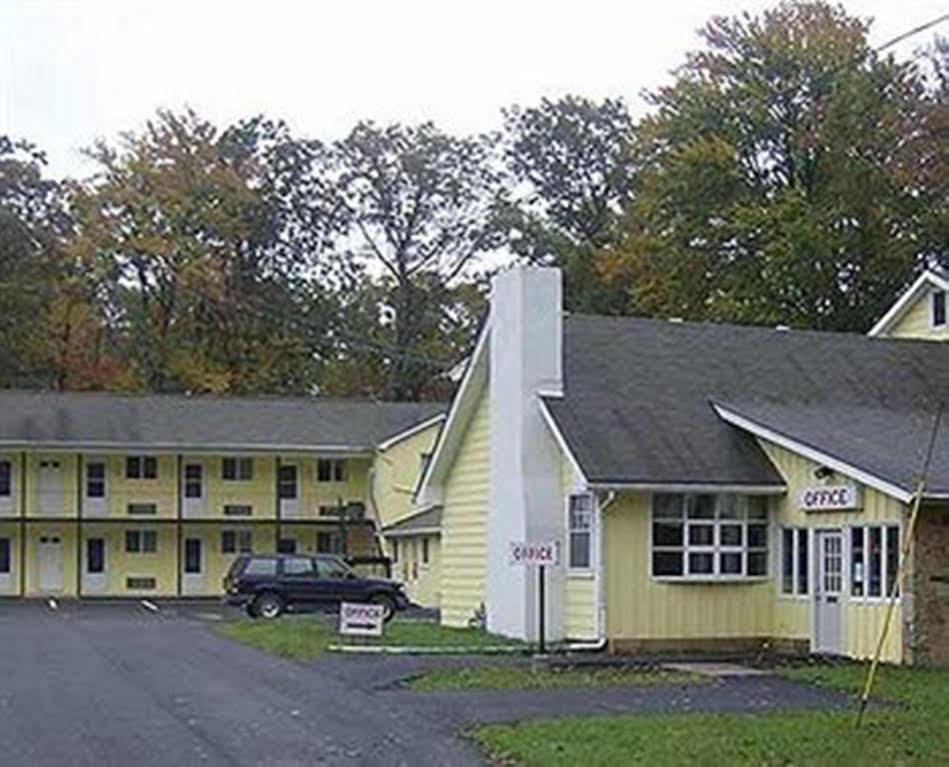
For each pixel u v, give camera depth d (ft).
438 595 161.38
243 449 201.67
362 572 192.34
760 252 177.06
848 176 176.14
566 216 241.35
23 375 234.99
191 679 79.97
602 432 102.06
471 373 113.60
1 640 110.83
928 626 89.97
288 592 144.56
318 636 107.45
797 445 98.73
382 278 251.39
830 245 171.63
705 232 182.70
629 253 194.80
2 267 233.76
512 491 106.11
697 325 115.75
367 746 55.62
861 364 115.65
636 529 100.17
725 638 101.24
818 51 183.11
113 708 67.46
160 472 205.46
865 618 93.86
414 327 249.14
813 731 57.93
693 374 110.32
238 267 245.86
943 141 171.73
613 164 241.96
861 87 178.91
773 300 173.47
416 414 213.87
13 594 200.03
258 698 70.95
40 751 54.90
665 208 187.11
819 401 110.22
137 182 237.04
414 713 65.05
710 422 105.50
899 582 83.66
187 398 210.38
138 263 237.04
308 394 249.34
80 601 193.26
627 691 73.92
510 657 92.12
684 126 187.32
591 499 100.58
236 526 207.62
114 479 203.82
